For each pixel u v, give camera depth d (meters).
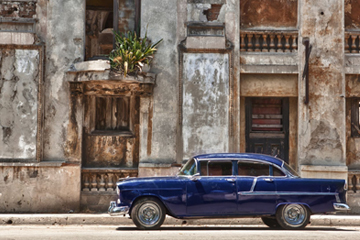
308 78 16.73
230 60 16.69
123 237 9.91
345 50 17.20
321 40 16.83
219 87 16.69
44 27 16.52
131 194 11.83
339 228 13.59
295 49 17.11
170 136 16.61
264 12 17.27
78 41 16.58
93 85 16.36
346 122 17.36
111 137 16.84
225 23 16.84
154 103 16.62
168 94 16.66
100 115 16.97
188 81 16.69
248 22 17.22
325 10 16.88
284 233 10.71
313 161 16.66
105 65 15.76
